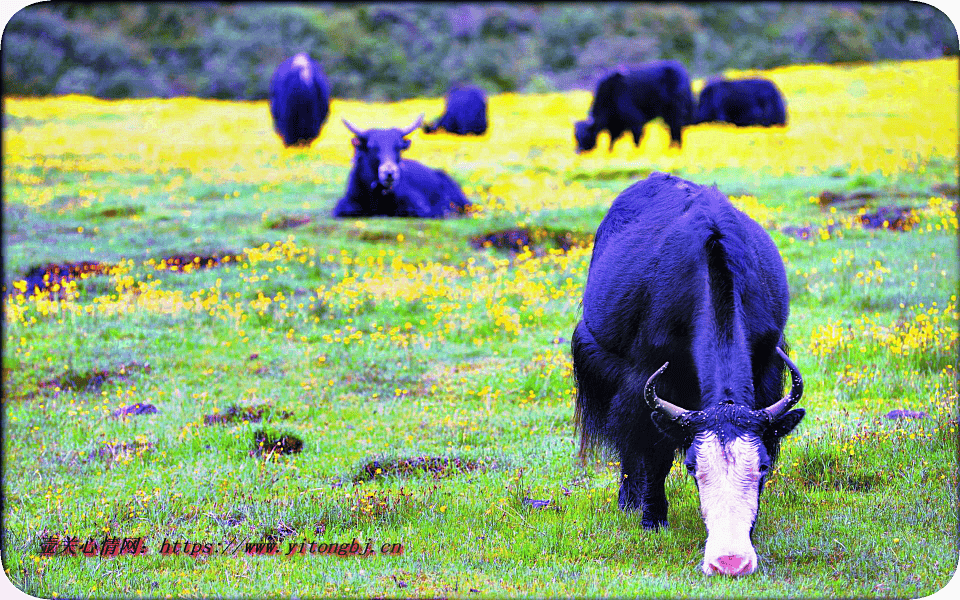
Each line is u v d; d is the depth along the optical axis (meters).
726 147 34.19
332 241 20.06
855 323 13.44
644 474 7.62
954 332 12.49
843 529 7.46
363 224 21.45
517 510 8.23
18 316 15.21
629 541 7.41
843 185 24.36
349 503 8.49
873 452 9.01
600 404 7.88
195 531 8.12
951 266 16.25
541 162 30.95
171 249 19.38
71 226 22.42
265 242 19.80
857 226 19.58
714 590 6.24
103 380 12.89
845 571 6.78
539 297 15.83
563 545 7.45
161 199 26.38
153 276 17.83
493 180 27.58
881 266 16.48
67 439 10.65
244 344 14.34
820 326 13.25
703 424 6.07
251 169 31.17
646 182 8.45
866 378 11.20
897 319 13.29
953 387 10.84
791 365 6.30
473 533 7.79
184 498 8.91
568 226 20.59
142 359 13.54
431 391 12.16
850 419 9.94
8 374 12.90
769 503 8.03
